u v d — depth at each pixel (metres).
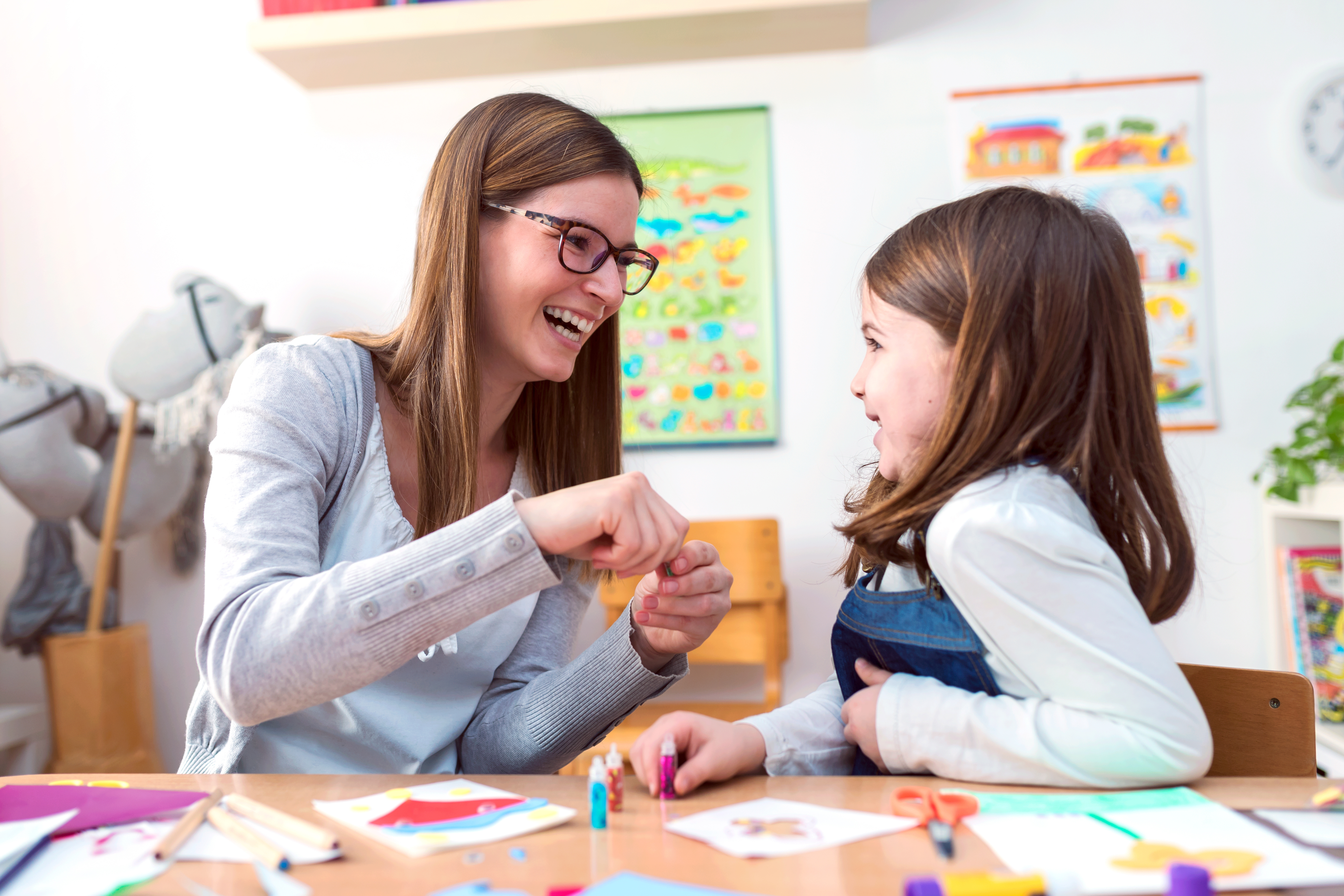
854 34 2.19
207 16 2.46
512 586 0.66
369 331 1.04
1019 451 0.67
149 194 2.46
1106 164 2.22
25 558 2.40
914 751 0.64
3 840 0.52
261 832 0.54
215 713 0.85
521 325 0.90
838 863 0.49
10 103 2.49
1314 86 2.16
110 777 0.69
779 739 0.74
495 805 0.59
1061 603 0.61
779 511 2.30
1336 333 2.18
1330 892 0.44
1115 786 0.60
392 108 2.39
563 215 0.88
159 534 2.38
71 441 2.18
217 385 2.12
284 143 2.43
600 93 2.33
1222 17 2.21
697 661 2.10
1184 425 2.20
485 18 2.10
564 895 0.44
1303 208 2.19
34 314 2.48
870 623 0.77
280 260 2.42
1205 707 0.80
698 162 2.31
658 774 0.62
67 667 2.08
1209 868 0.45
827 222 2.29
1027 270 0.68
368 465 0.88
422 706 0.89
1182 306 2.20
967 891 0.42
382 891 0.46
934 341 0.71
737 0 2.05
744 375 2.30
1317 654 1.91
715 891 0.44
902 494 0.69
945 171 2.26
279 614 0.66
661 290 2.32
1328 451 1.91
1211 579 2.17
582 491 0.69
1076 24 2.24
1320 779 0.63
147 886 0.47
